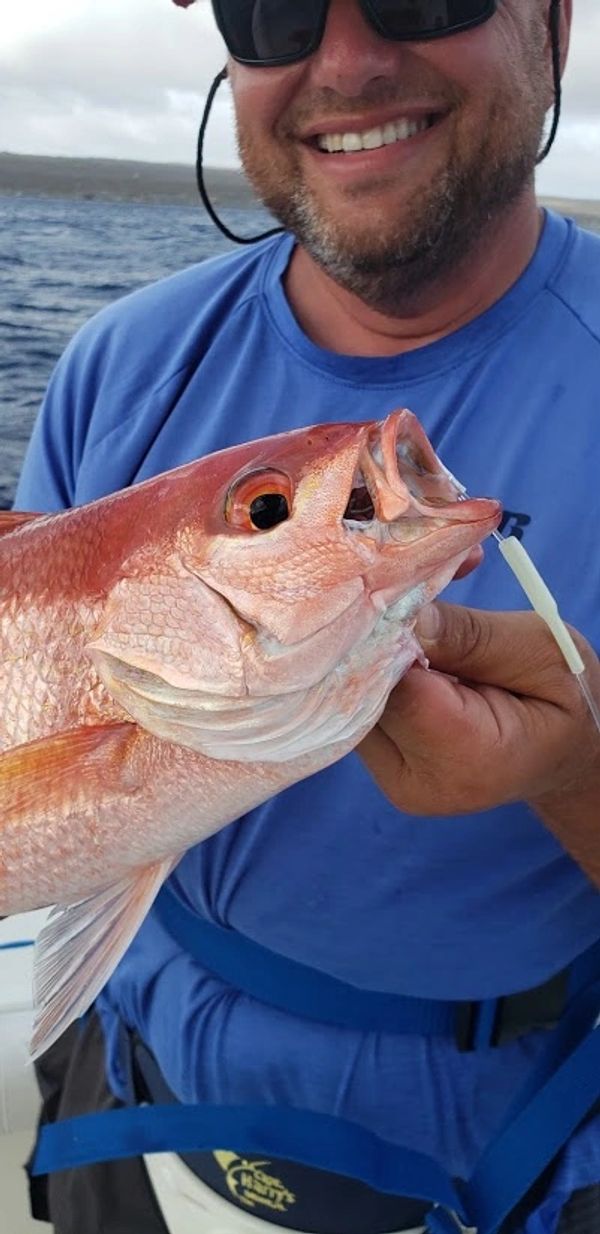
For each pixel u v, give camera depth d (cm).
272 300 65
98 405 69
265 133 60
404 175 57
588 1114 60
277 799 59
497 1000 60
